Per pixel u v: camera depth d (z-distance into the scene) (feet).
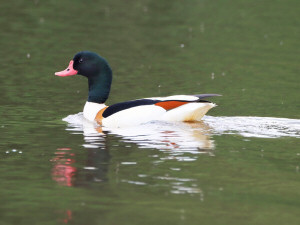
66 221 29.25
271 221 29.60
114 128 47.70
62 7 117.70
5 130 47.09
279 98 61.46
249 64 78.59
